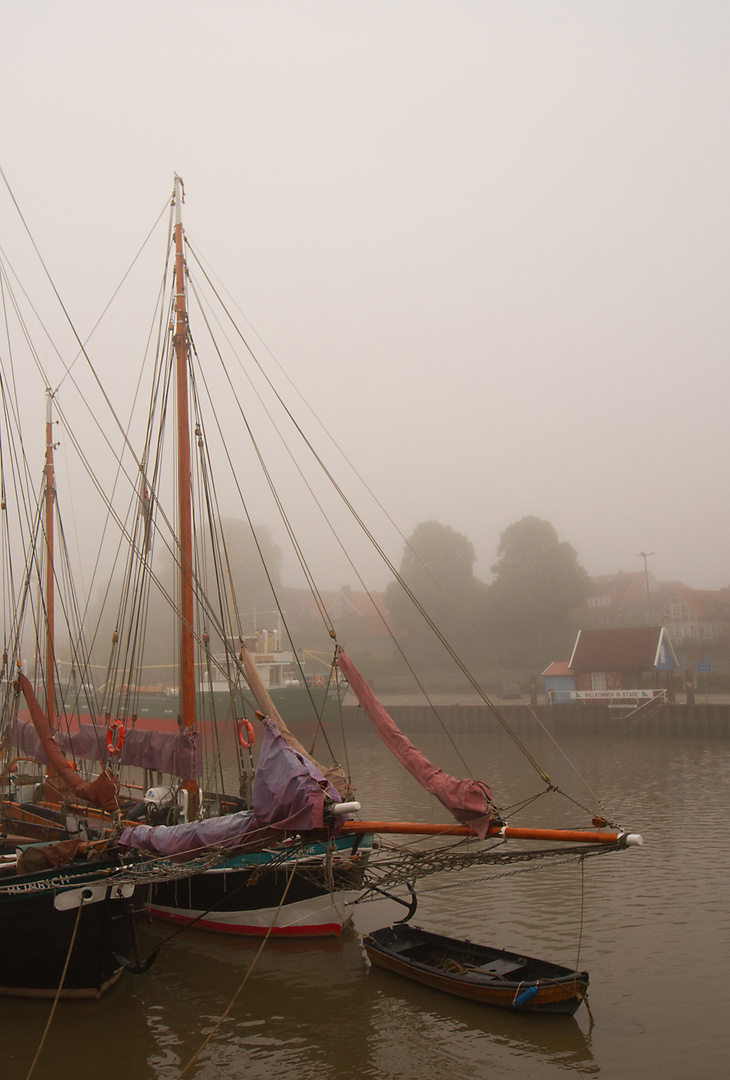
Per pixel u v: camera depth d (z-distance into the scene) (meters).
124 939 13.78
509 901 18.31
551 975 12.71
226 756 44.69
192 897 16.52
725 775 35.31
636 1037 11.59
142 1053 11.52
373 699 13.48
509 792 32.50
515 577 84.88
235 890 14.31
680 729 49.38
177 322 20.61
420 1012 12.49
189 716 18.22
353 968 14.37
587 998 12.75
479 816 11.65
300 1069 10.96
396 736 12.86
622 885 19.27
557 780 35.25
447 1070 10.80
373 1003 12.86
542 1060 10.98
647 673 63.88
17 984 13.18
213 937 16.30
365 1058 11.16
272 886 15.45
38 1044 11.81
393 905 18.33
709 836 23.75
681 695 61.88
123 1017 12.65
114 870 13.00
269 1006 12.88
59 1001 13.12
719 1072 10.55
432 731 57.91
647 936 15.73
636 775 36.12
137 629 21.44
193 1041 11.81
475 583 91.19
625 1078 10.47
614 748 46.53
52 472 26.66
